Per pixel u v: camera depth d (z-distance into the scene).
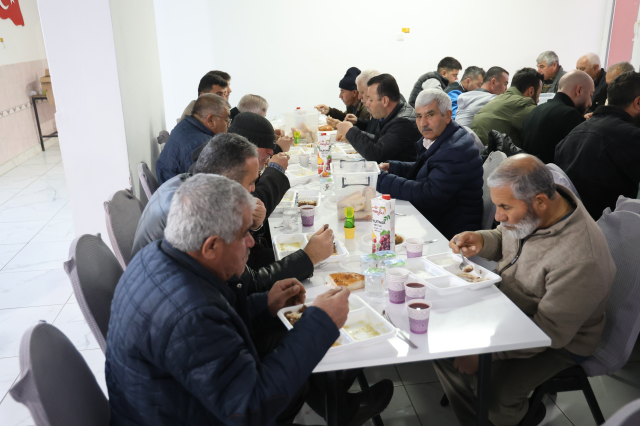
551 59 5.43
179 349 1.01
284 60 6.49
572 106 3.34
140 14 3.74
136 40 3.46
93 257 1.54
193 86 6.48
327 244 1.72
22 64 7.01
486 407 1.38
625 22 6.48
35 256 3.67
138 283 1.10
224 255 1.13
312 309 1.18
